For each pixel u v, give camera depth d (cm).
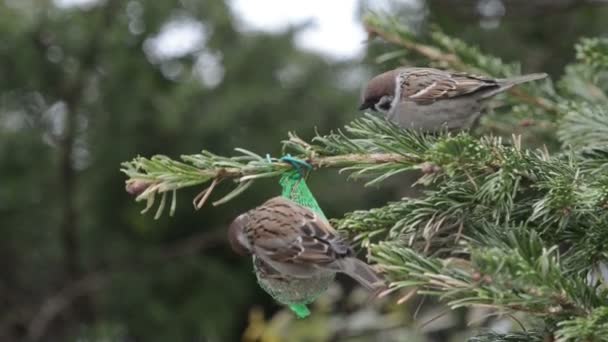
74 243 1669
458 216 566
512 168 554
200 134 1552
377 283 531
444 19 1280
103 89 1598
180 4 1587
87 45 1588
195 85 1533
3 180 1602
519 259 458
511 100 789
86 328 1655
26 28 1522
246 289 1708
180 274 1670
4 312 1744
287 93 1570
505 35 1295
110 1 1590
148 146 1596
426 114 776
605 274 586
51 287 1741
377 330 1238
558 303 471
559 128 699
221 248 1725
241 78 1585
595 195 524
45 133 1619
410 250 491
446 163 550
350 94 1577
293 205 684
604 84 819
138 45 1598
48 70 1594
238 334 1736
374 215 578
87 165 1631
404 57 848
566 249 621
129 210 1644
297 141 604
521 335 540
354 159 586
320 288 701
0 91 1598
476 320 488
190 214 1662
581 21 1278
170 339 1644
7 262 1720
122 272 1667
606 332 448
